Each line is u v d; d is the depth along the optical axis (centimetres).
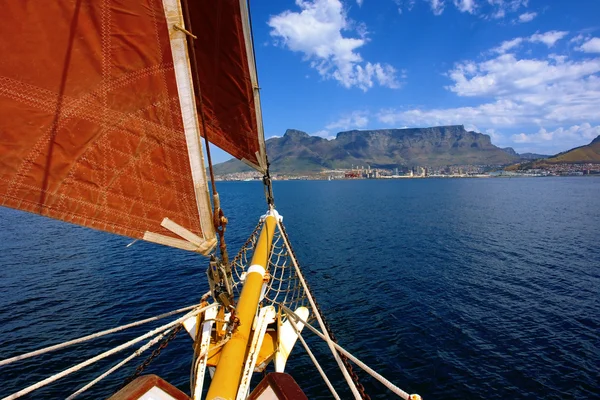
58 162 337
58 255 4394
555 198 13862
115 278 3394
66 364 1866
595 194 15775
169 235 400
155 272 3606
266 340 709
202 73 673
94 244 5097
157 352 702
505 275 3672
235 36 647
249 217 8644
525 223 7331
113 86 341
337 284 3381
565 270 3825
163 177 382
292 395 394
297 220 8225
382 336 2297
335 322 2509
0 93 307
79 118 336
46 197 338
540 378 1845
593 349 2117
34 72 314
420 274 3722
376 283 3409
